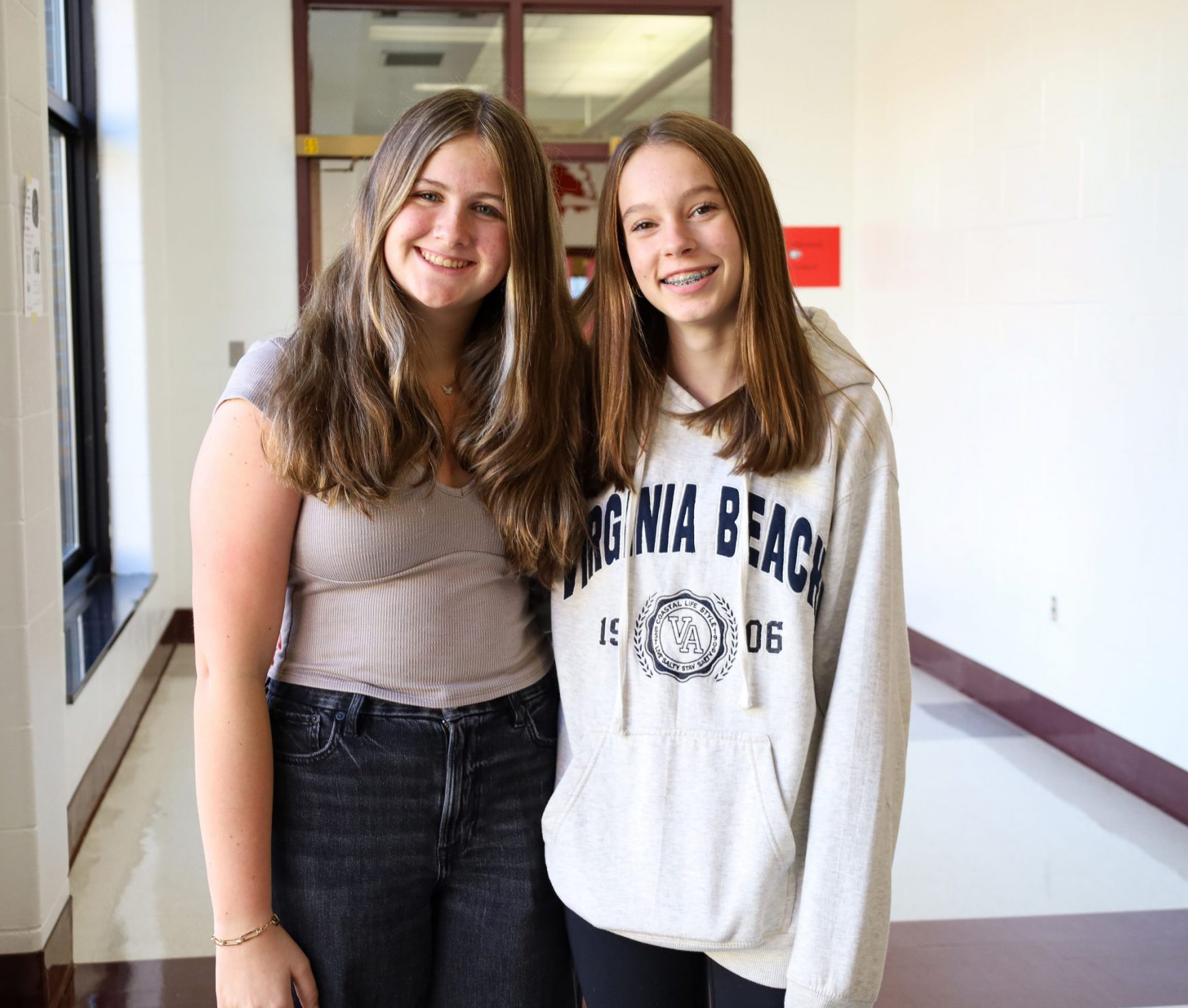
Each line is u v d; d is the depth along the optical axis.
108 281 4.89
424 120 1.28
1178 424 3.46
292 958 1.33
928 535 5.19
